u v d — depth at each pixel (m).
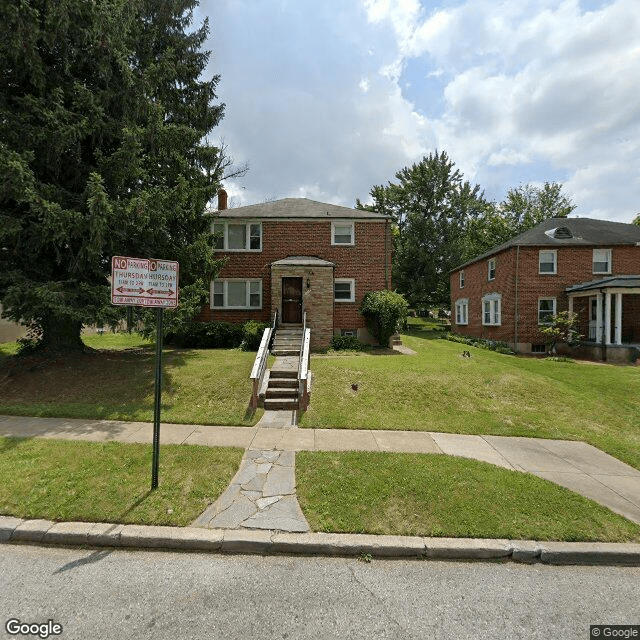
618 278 16.58
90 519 3.61
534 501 4.07
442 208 33.25
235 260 16.80
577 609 2.77
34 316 8.86
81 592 2.81
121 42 8.95
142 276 4.11
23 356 10.30
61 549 3.36
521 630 2.54
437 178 32.78
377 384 8.85
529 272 18.27
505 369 10.63
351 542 3.38
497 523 3.67
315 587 2.92
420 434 6.38
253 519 3.70
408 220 33.38
